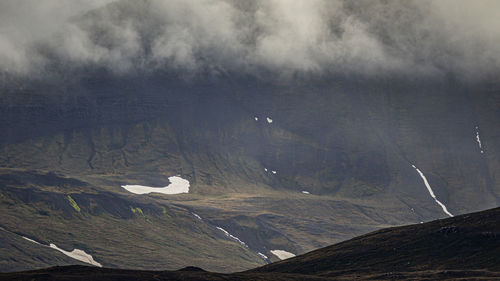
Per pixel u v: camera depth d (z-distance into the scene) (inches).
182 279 7431.1
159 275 7470.5
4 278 7150.6
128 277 7258.9
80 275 7224.4
